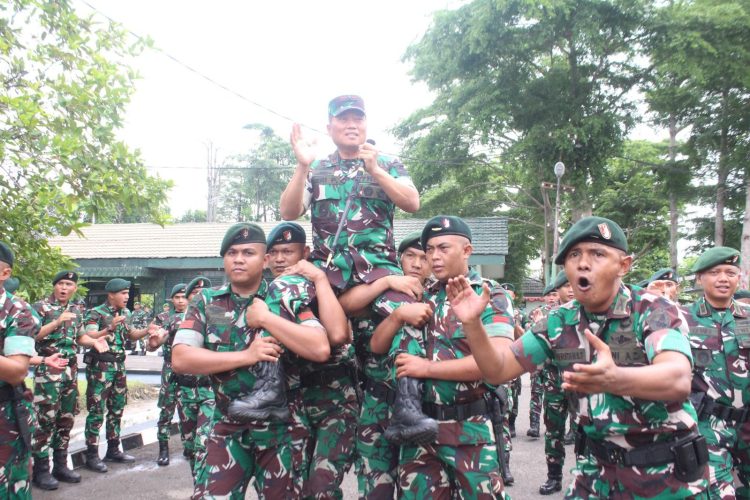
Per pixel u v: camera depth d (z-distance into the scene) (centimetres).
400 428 321
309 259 404
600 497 269
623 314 256
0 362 365
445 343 339
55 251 710
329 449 410
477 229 1995
